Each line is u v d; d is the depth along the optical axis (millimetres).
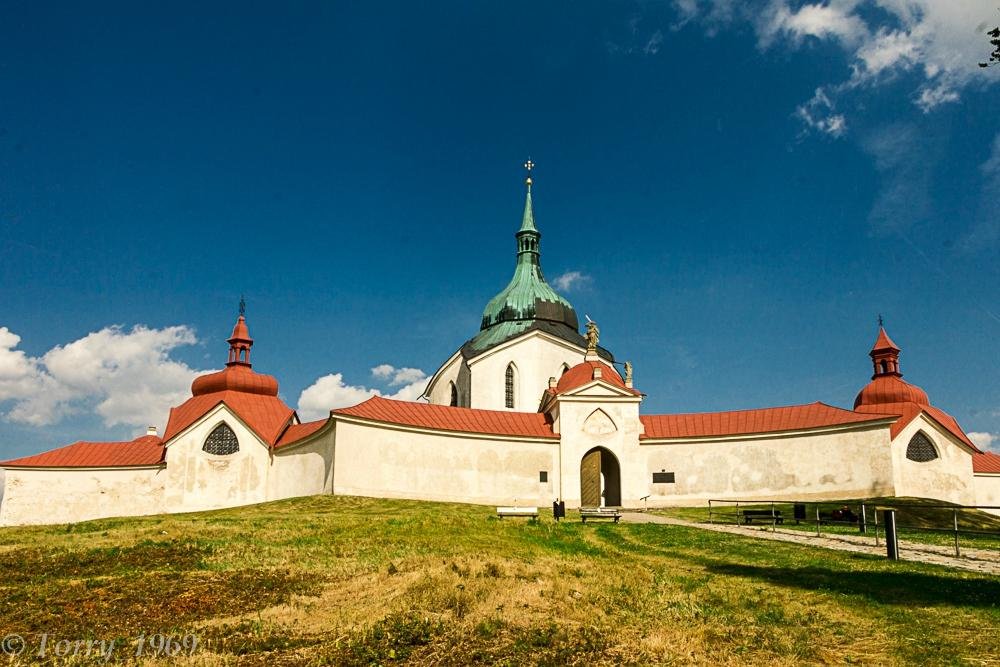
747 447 69000
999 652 17188
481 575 26953
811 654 17703
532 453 69562
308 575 28141
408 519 43719
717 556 32969
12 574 28719
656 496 69250
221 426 71125
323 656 18797
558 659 18078
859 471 64438
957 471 71500
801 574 27344
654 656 18000
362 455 61906
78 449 73562
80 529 44562
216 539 35562
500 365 77625
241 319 80062
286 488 69000
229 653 19328
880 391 76312
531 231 88938
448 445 66812
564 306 84688
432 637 19984
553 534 40344
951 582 24703
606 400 70438
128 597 25016
